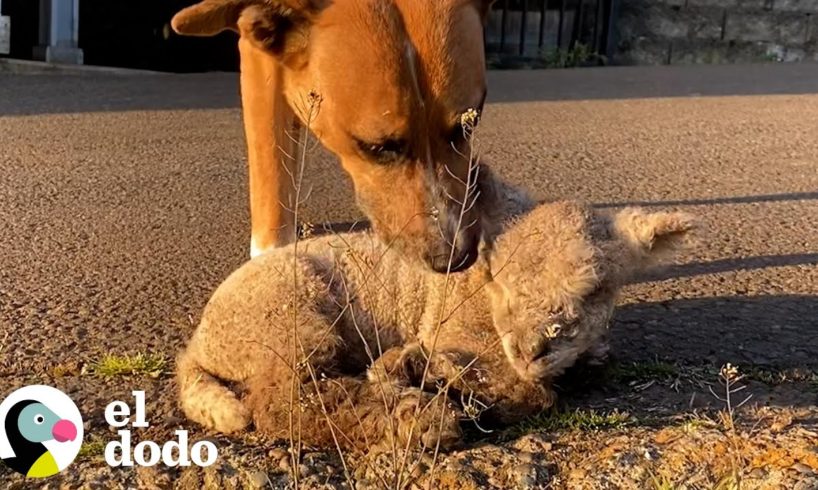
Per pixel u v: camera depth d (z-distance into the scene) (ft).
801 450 2.84
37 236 5.79
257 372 3.25
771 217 6.04
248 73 4.71
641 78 14.10
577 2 16.66
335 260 3.45
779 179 7.20
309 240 3.69
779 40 16.43
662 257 3.07
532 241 3.01
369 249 3.51
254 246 4.82
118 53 16.70
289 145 4.77
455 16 3.76
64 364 3.93
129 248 5.55
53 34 15.21
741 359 3.78
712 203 6.44
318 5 3.93
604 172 7.50
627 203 6.48
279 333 3.23
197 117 10.36
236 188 7.06
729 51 16.57
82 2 16.46
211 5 3.96
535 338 2.93
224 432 3.25
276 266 3.37
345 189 6.89
